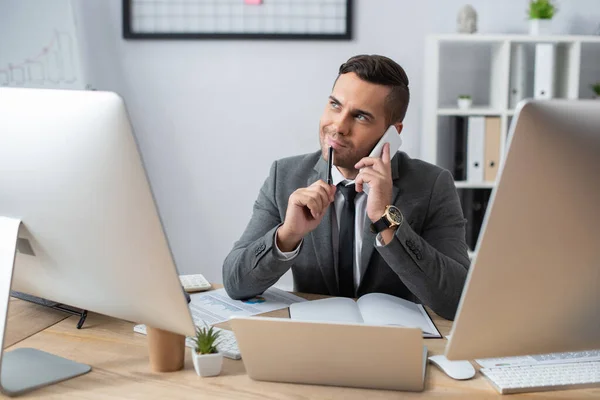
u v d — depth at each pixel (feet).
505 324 3.03
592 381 3.50
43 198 3.44
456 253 5.31
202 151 10.92
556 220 2.79
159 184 11.04
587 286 2.96
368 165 4.99
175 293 3.34
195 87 10.78
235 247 5.54
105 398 3.38
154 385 3.52
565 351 3.17
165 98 10.83
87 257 3.48
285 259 4.90
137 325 4.40
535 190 2.73
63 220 3.43
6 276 3.56
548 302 2.98
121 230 3.29
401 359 3.32
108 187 3.22
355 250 5.52
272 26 10.59
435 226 5.49
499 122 9.80
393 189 5.49
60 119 3.25
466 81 10.64
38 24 10.19
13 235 3.56
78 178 3.28
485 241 2.82
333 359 3.41
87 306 3.77
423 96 10.55
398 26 10.48
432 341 4.15
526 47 9.82
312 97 10.69
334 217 5.57
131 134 3.09
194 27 10.65
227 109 10.80
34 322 4.48
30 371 3.66
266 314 4.69
